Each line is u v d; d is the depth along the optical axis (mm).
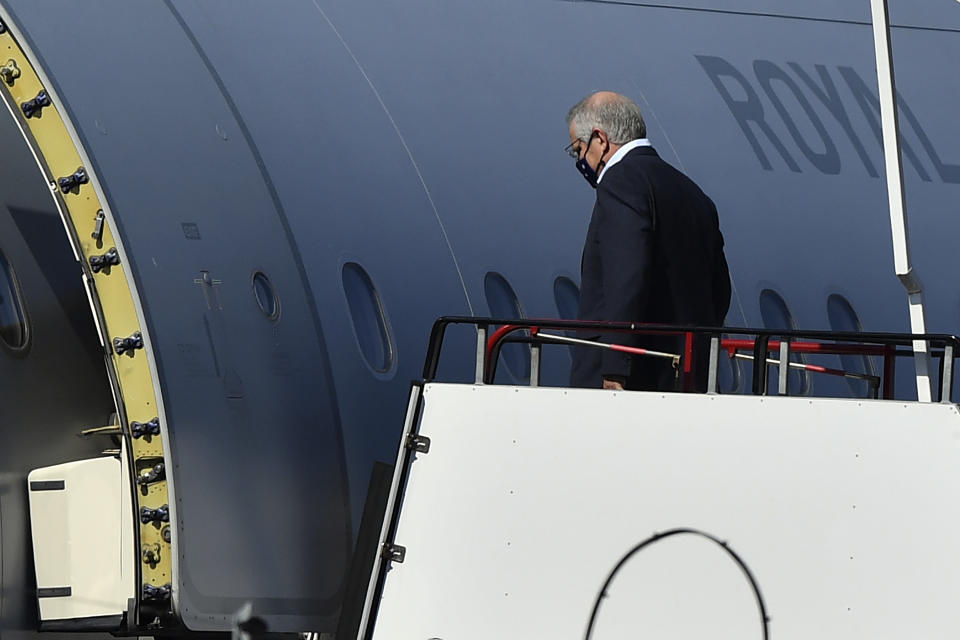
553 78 39406
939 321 43031
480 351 23672
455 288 33250
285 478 27547
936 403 23203
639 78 41406
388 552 22203
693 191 26609
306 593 27516
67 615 26141
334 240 30875
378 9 37688
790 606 22234
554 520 22328
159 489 25812
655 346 26000
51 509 26297
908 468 22859
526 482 22500
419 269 32656
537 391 22875
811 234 41562
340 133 33000
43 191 28250
